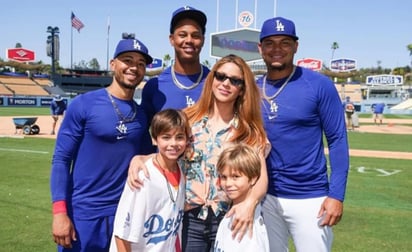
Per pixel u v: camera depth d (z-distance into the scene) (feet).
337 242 18.25
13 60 257.96
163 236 9.91
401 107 207.21
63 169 10.86
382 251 17.29
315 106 11.80
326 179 12.34
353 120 90.68
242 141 10.40
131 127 11.02
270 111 11.96
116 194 11.14
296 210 12.13
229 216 9.75
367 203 25.18
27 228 19.33
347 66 234.79
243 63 10.56
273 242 12.69
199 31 12.39
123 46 10.77
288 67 11.94
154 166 9.82
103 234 11.05
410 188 29.58
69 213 11.03
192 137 10.44
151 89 12.84
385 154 49.03
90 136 10.82
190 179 10.34
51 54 226.58
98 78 233.35
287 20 11.89
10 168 35.19
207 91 10.69
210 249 10.69
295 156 11.95
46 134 65.87
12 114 116.78
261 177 10.06
